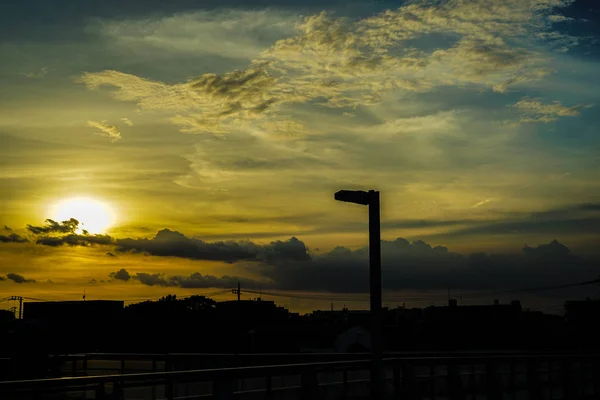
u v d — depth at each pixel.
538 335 78.62
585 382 26.67
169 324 70.44
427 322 82.19
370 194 18.14
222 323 73.50
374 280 17.86
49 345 38.84
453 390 20.14
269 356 24.34
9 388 10.45
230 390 13.66
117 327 68.81
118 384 11.96
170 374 12.62
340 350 65.50
